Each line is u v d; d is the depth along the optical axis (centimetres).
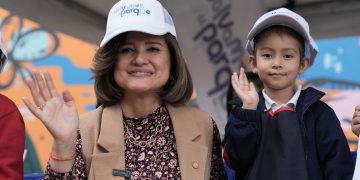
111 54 185
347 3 394
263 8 358
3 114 167
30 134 833
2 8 360
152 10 183
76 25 404
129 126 192
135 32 183
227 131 193
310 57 210
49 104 169
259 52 203
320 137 190
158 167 182
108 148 181
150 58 184
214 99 370
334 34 400
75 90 940
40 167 815
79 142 184
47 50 945
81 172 179
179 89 198
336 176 182
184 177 179
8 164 160
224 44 363
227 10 362
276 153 188
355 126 197
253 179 186
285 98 203
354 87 833
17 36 921
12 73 894
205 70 371
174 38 192
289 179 182
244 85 195
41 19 381
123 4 184
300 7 411
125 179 176
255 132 188
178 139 188
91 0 399
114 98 198
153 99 196
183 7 373
